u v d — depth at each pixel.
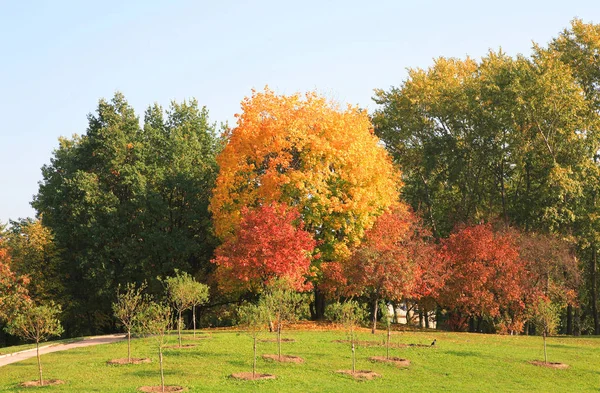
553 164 44.81
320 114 39.88
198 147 52.12
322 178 37.75
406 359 26.19
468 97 48.41
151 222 47.69
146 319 24.05
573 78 47.22
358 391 20.42
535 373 24.92
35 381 21.41
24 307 40.47
